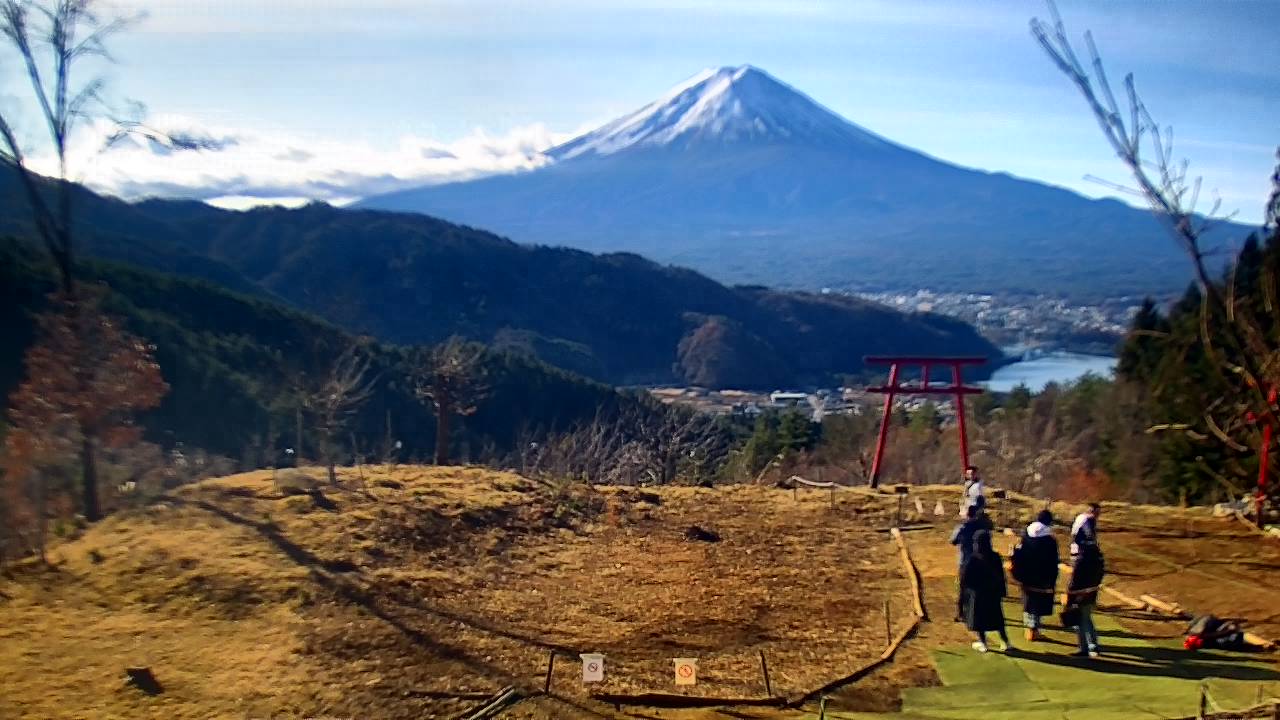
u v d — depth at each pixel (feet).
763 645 34.24
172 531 40.91
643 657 32.71
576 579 40.96
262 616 33.27
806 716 28.37
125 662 29.22
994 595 33.63
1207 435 17.56
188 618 32.76
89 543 39.63
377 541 41.52
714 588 40.57
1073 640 34.81
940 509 54.54
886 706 29.01
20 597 33.76
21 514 39.91
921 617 37.19
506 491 53.06
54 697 26.78
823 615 37.52
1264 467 15.64
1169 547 45.73
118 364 47.65
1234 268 13.70
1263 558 43.39
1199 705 28.22
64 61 46.44
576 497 53.98
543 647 32.99
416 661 30.91
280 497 46.70
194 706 26.84
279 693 27.94
